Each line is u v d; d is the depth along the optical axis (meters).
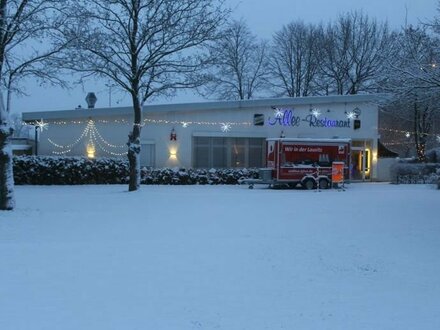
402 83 14.98
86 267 7.91
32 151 32.25
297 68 49.72
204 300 6.33
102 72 21.00
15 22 14.59
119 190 22.98
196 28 21.45
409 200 18.41
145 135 29.36
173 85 22.16
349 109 31.84
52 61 16.84
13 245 9.54
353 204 17.05
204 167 30.05
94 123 29.19
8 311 5.80
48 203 17.05
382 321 5.61
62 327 5.30
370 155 32.38
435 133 36.94
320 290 6.85
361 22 49.00
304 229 11.77
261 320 5.61
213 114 30.09
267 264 8.27
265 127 30.70
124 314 5.75
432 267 8.18
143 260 8.45
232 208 15.87
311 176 26.11
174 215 14.12
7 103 15.12
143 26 21.06
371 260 8.61
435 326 5.45
